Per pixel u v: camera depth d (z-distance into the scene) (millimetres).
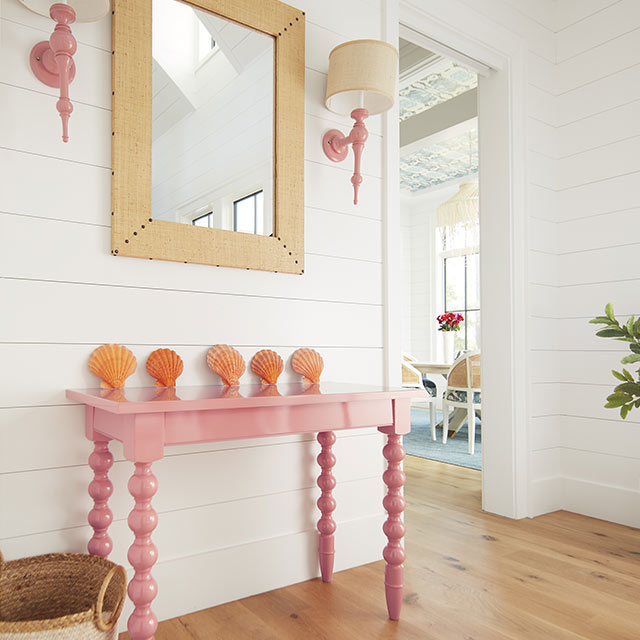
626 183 2646
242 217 1812
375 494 2115
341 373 2057
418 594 1768
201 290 1734
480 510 2740
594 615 1639
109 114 1587
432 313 7609
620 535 2395
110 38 1598
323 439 1889
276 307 1897
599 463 2689
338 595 1763
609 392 2664
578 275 2826
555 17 2992
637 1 2643
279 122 1897
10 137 1435
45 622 1038
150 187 1625
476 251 6961
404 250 7945
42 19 1489
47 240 1479
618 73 2701
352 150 2123
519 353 2684
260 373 1809
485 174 2826
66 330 1497
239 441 1786
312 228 2004
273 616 1614
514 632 1530
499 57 2729
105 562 1313
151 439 1169
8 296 1419
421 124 4922
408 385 4469
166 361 1619
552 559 2090
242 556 1753
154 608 1579
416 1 2346
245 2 1831
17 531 1414
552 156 2930
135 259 1616
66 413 1486
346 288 2088
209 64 1766
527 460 2678
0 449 1397
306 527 1926
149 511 1171
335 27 2088
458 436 5004
